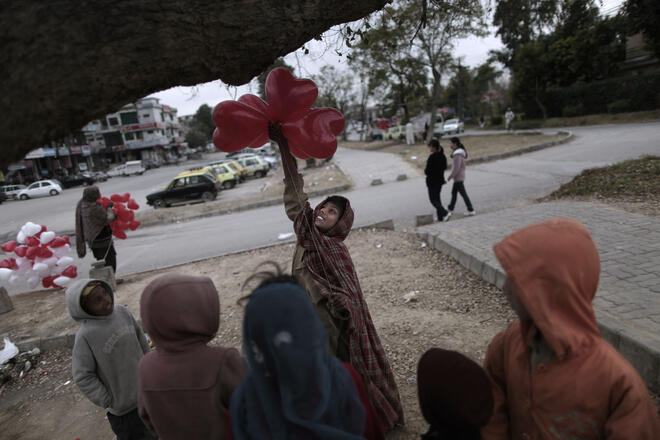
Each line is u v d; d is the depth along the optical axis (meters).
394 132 40.22
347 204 2.71
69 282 6.66
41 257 6.41
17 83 1.20
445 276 5.46
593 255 1.22
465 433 1.25
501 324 4.04
